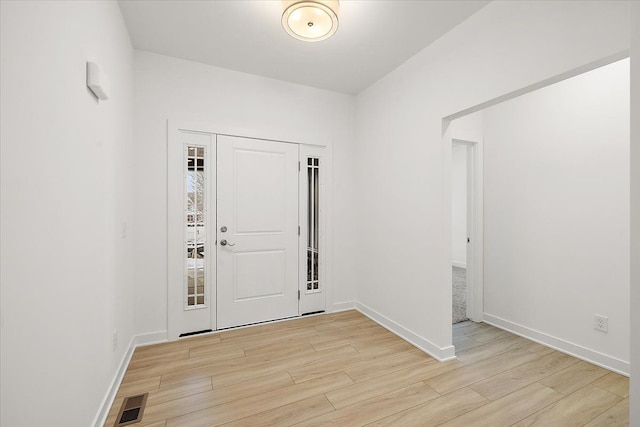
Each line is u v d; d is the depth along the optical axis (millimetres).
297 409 1688
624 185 2066
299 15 1787
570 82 2371
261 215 3014
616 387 1888
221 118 2811
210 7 1978
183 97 2662
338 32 2252
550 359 2266
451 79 2203
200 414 1642
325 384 1937
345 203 3451
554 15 1580
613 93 2129
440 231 2297
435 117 2348
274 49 2502
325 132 3311
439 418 1614
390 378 2008
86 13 1344
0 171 793
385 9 1981
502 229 2893
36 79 950
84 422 1334
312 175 3289
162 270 2584
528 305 2658
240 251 2926
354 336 2709
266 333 2764
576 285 2309
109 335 1720
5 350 815
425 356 2326
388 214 2906
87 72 1350
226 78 2830
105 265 1641
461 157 6137
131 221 2338
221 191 2836
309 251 3281
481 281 3078
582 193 2283
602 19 1394
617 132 2102
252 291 2984
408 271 2635
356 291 3494
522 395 1814
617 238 2090
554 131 2475
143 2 1923
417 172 2529
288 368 2137
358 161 3438
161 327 2578
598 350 2172
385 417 1624
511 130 2814
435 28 2201
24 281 898
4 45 805
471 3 1929
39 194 972
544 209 2531
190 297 2736
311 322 3055
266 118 3010
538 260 2576
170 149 2604
